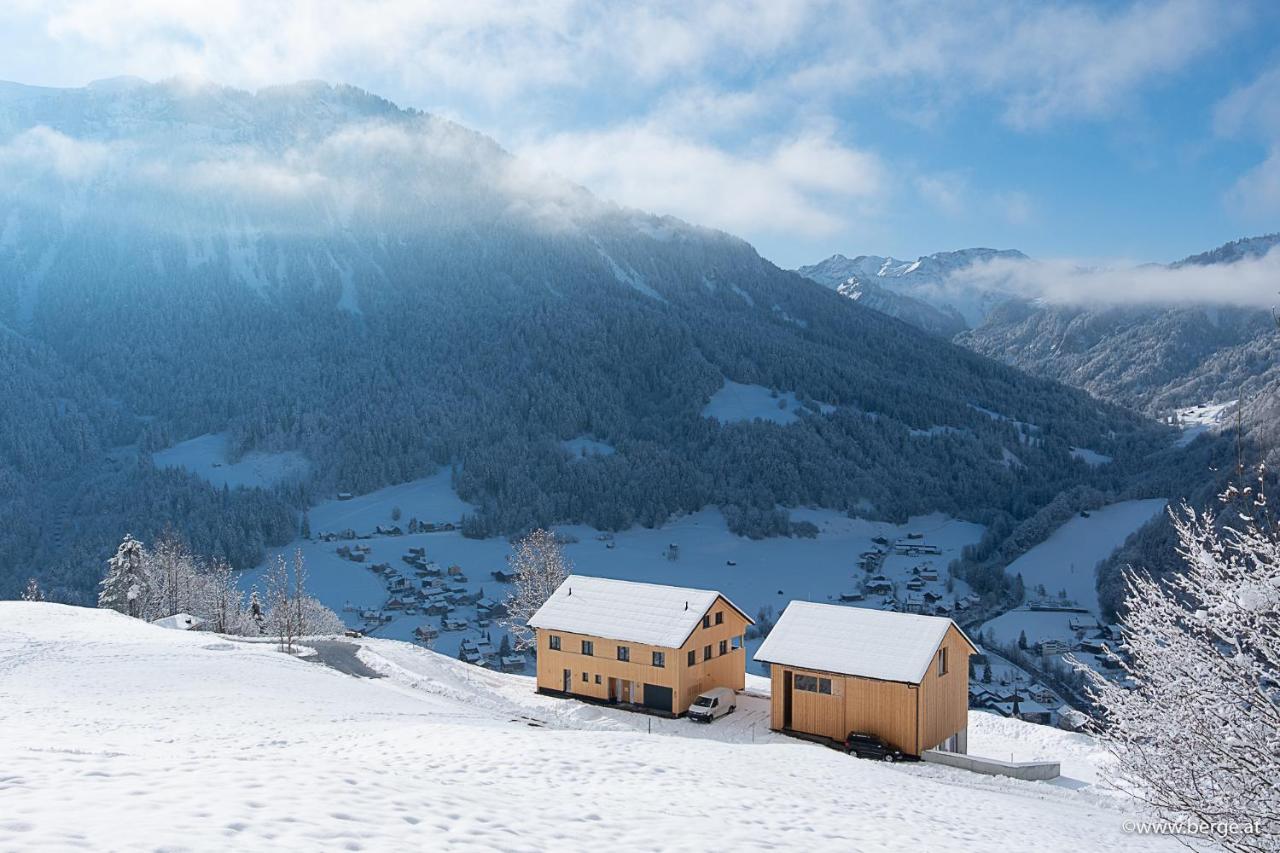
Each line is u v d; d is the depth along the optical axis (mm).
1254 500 12305
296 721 29734
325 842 9500
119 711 30219
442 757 19453
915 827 17766
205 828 9195
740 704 45281
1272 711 11695
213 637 55594
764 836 14398
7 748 13156
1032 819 21531
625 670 44719
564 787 16500
